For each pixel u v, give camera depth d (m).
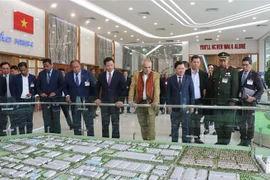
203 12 10.35
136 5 9.43
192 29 13.80
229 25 12.84
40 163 1.96
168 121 3.53
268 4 9.23
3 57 8.87
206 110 3.47
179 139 3.50
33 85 4.67
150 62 3.58
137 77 3.69
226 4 9.23
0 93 4.68
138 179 1.62
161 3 9.16
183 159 2.01
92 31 14.65
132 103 3.64
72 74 4.21
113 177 1.66
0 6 8.38
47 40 10.70
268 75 9.41
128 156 2.10
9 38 8.73
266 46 16.59
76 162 1.98
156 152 2.21
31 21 9.73
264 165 1.76
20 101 4.30
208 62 18.14
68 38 12.28
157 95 3.55
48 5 9.64
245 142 3.34
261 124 3.33
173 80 3.70
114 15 11.13
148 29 13.89
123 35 15.70
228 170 1.76
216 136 3.46
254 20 11.74
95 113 3.88
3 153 2.25
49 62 4.56
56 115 4.09
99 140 2.69
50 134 3.08
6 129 3.95
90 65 14.76
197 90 4.13
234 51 17.66
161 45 19.00
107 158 2.06
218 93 3.95
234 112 3.41
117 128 3.73
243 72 3.96
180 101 3.61
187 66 5.29
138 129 3.62
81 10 10.22
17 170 1.82
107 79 3.98
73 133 4.00
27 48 9.64
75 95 4.14
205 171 1.74
